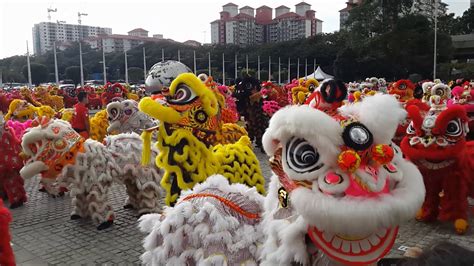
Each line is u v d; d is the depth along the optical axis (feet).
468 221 15.92
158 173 18.10
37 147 15.44
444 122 14.16
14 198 20.65
